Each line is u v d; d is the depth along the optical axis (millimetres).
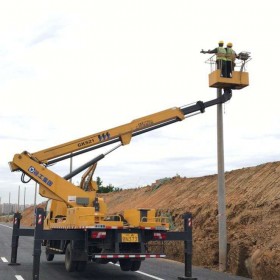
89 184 14391
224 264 13500
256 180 19672
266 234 13203
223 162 14219
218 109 14594
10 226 53344
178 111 14562
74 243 11766
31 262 15195
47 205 15664
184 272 12805
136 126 14188
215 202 20406
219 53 14281
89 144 13695
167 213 24703
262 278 11453
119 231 11375
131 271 12930
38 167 12938
